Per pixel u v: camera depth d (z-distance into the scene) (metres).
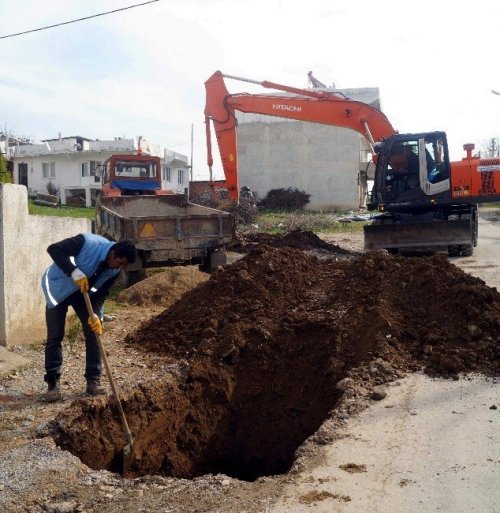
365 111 16.95
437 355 5.98
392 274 7.76
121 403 5.55
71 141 42.78
